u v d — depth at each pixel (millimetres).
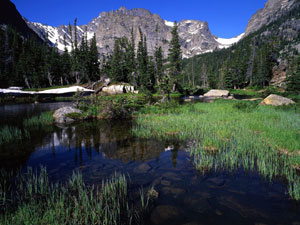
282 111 14742
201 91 61375
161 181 4453
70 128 11180
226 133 8531
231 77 71188
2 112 19156
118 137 8906
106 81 58531
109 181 4457
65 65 66562
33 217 3049
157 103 19281
